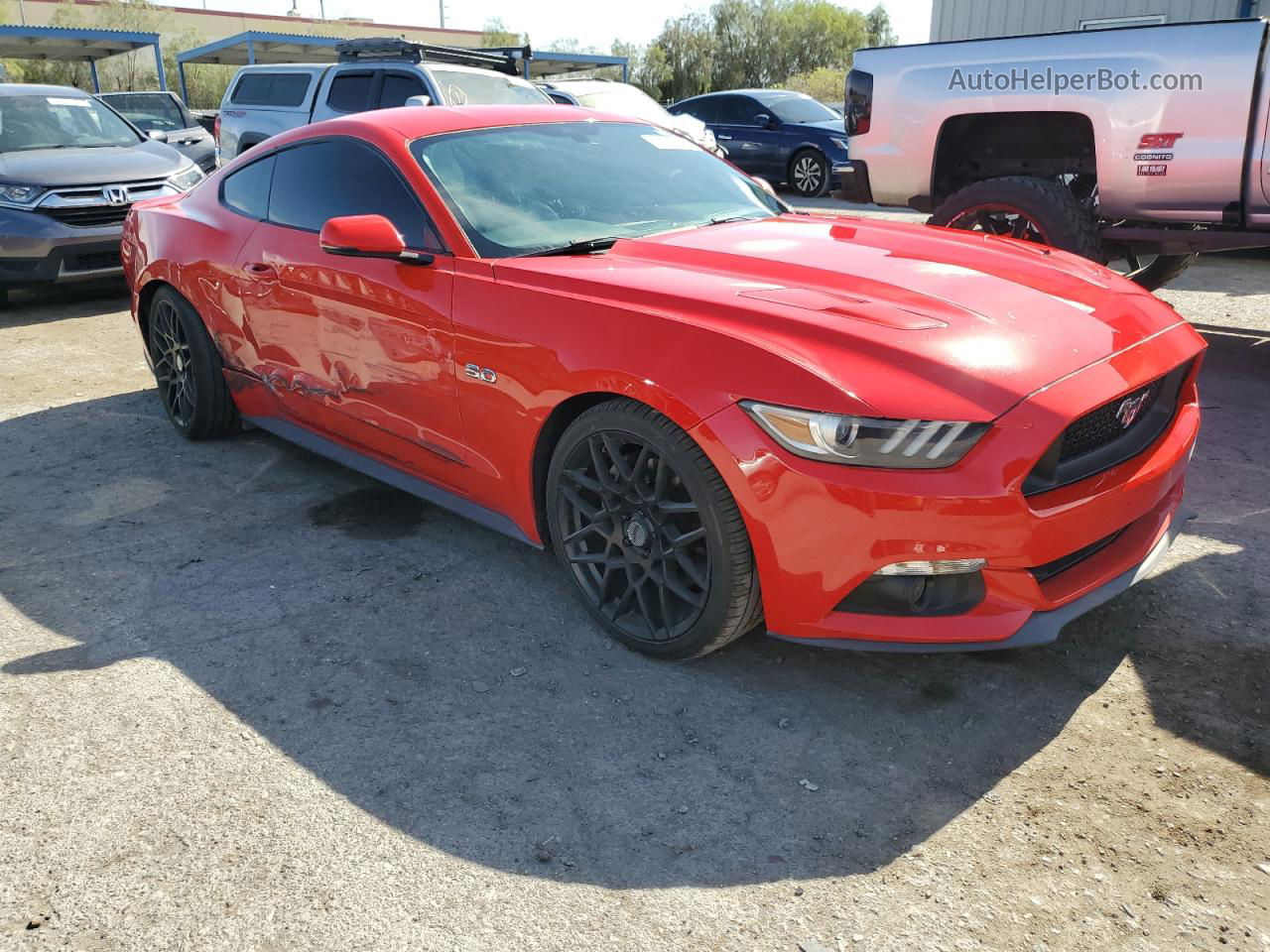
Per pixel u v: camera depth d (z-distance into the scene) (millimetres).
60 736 2561
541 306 2889
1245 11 11797
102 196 7961
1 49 30375
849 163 6395
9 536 3791
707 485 2523
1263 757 2381
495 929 1944
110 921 1977
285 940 1924
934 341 2439
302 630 3074
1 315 7816
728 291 2727
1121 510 2535
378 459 3797
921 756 2434
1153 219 5273
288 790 2354
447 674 2828
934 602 2438
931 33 14766
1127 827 2170
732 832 2197
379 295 3383
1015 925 1921
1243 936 1881
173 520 3912
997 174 6094
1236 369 5441
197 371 4551
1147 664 2768
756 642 2969
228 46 30438
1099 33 5188
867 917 1951
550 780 2381
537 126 3830
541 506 3109
